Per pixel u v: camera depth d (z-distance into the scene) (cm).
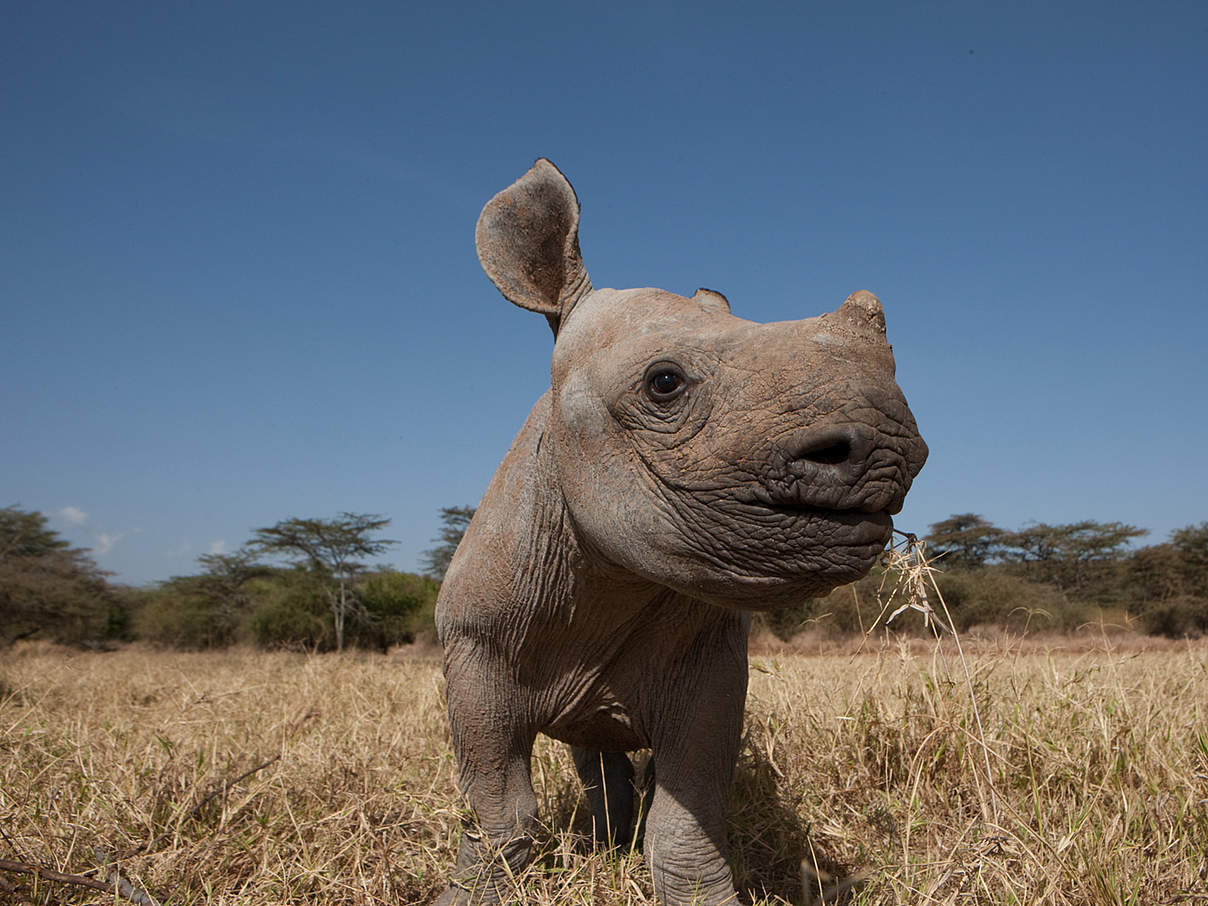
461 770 355
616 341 276
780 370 225
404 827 406
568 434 284
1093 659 686
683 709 328
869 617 1073
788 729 543
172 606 4250
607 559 295
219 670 1391
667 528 249
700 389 242
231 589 4338
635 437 256
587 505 276
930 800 444
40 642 3325
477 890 343
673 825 319
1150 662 792
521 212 329
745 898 355
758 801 457
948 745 466
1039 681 619
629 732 354
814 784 477
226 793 430
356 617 3766
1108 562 3312
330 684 917
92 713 761
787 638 1753
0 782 461
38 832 385
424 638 3522
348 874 361
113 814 406
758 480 225
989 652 626
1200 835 383
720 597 247
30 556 3444
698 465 238
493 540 336
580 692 344
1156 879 334
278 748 548
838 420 213
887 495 216
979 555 3641
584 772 434
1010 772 460
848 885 359
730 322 261
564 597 325
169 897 341
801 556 225
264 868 349
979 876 318
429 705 730
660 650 329
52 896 338
